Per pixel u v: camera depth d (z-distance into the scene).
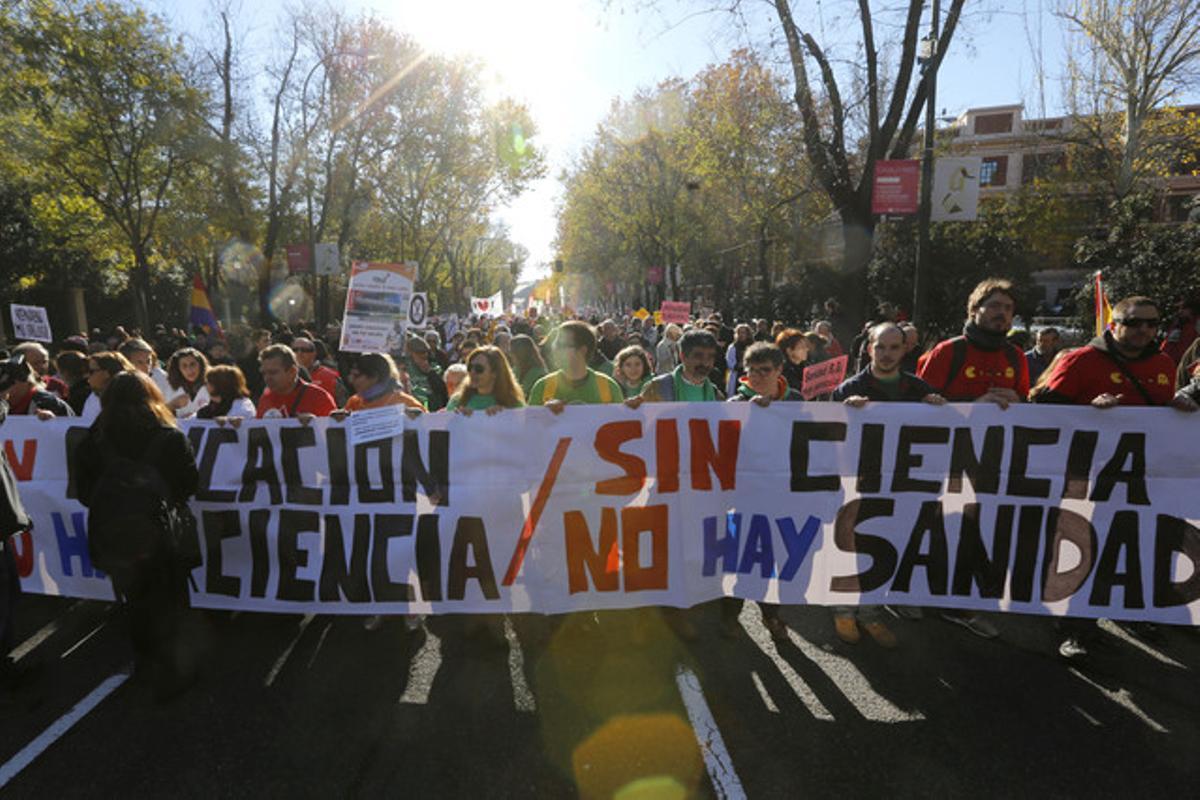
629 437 3.78
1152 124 23.39
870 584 3.73
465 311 59.53
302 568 3.96
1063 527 3.62
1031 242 25.03
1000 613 4.32
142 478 3.24
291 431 3.96
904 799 2.70
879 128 12.98
